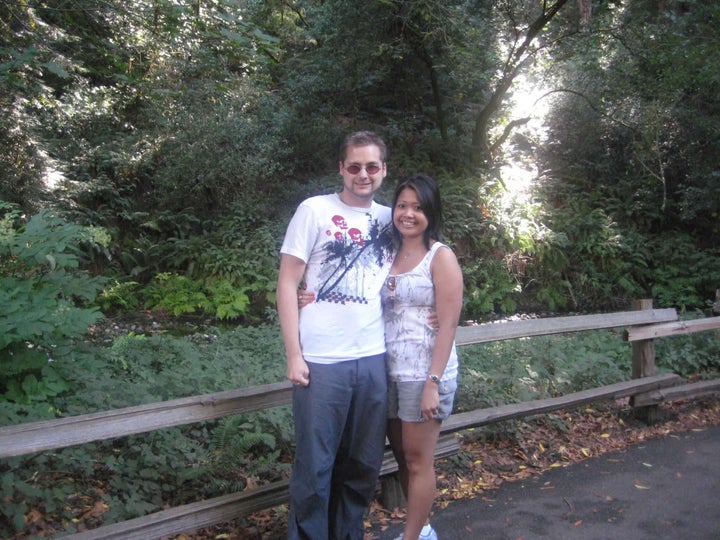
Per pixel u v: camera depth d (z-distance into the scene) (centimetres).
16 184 935
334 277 279
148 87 810
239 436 388
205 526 305
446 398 292
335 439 279
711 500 385
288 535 282
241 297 995
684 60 1106
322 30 1225
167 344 625
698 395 551
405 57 1335
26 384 439
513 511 370
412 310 292
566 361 596
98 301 963
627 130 1373
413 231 287
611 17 1251
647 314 516
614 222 1279
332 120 1370
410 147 1380
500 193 1241
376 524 352
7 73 636
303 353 278
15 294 454
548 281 1210
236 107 1151
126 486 348
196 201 1166
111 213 1102
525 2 1292
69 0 672
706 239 1359
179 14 617
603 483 409
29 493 318
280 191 1177
